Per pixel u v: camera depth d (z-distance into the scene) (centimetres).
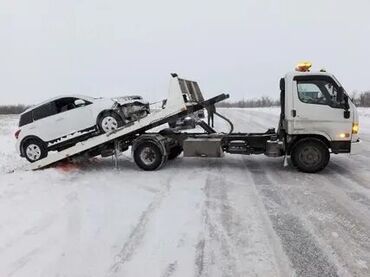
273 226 539
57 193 745
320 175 862
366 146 1351
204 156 941
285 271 408
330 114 858
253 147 948
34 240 502
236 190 740
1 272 416
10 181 851
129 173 927
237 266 420
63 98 1215
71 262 436
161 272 408
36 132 1211
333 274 401
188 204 649
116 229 536
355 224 545
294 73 871
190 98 1002
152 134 977
